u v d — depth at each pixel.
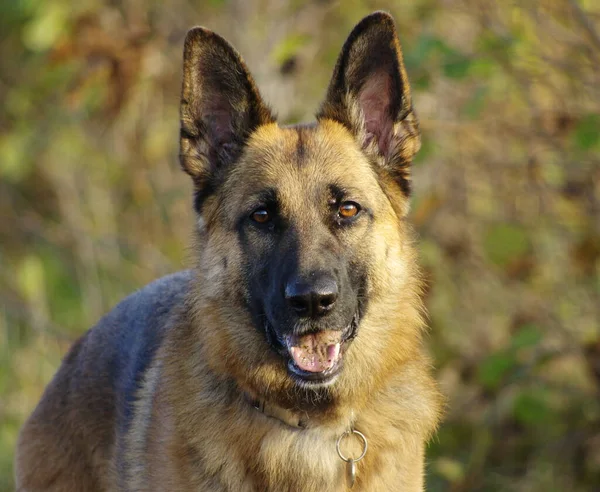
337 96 6.81
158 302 7.55
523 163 10.73
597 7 10.47
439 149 10.16
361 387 6.40
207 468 6.22
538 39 10.36
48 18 12.32
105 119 14.09
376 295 6.51
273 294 6.19
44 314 13.35
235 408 6.38
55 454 7.72
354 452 6.35
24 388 12.59
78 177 15.08
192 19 13.59
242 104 6.81
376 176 6.70
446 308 11.20
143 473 6.56
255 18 12.62
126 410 7.06
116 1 13.23
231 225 6.53
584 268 10.46
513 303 11.16
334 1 12.63
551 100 10.70
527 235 10.92
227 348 6.41
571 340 10.23
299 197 6.37
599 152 10.09
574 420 10.47
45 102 15.03
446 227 11.41
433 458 10.24
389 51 6.71
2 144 14.75
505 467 10.43
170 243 14.07
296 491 6.32
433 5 10.96
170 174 14.44
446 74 9.53
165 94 13.74
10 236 15.50
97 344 7.75
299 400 6.34
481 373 9.72
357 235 6.42
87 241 13.95
